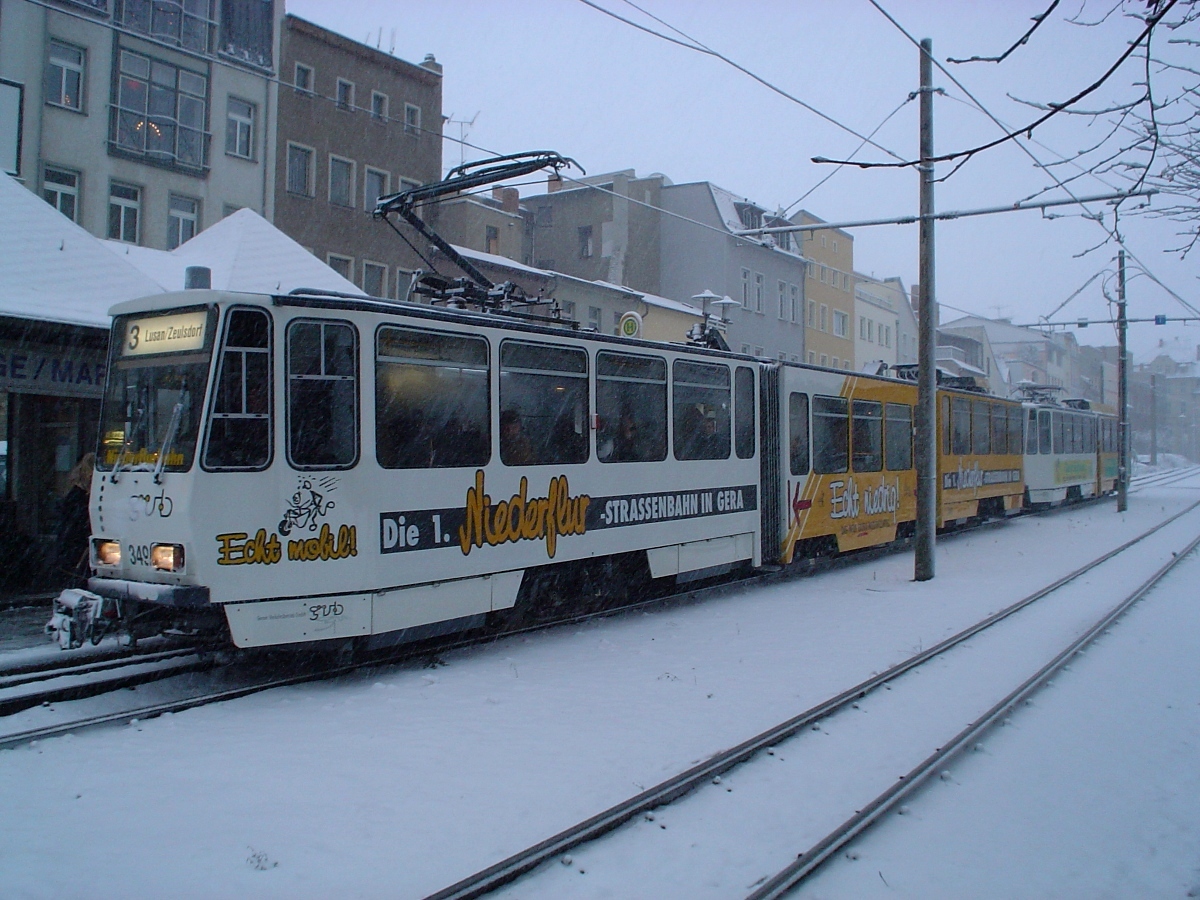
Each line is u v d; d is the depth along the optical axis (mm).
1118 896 4352
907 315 60344
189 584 7234
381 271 27219
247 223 15453
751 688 7871
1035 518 27094
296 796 5297
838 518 14820
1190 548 18562
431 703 7293
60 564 11219
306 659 8812
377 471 7973
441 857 4527
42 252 11789
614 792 5434
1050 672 8500
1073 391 84375
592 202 39406
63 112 20531
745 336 40719
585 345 10094
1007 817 5305
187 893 4105
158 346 7801
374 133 26938
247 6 23891
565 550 9797
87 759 5891
